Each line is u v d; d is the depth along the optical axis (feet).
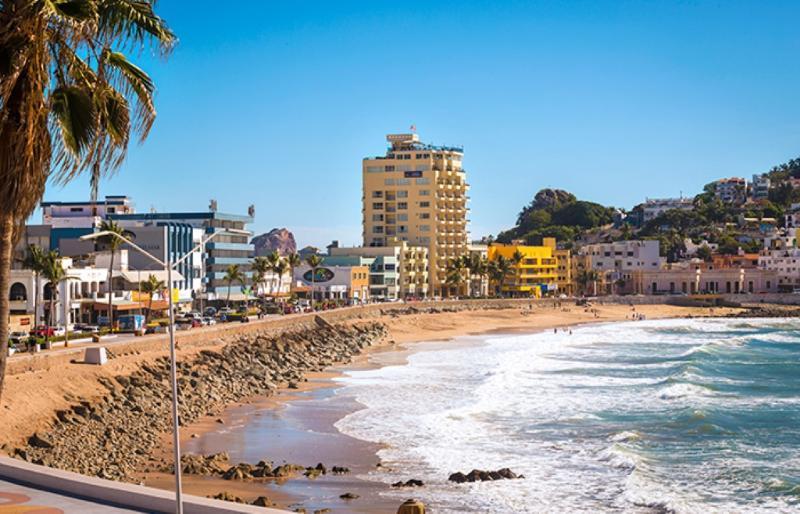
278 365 351.25
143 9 88.33
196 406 252.62
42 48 83.20
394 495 163.63
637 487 168.14
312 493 163.94
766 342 507.30
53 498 94.43
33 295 367.25
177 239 503.61
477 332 584.40
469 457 195.93
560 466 187.52
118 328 360.07
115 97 90.33
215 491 162.09
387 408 258.98
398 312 640.58
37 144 86.28
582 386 306.96
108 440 196.54
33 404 203.21
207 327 386.32
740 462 189.78
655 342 508.53
